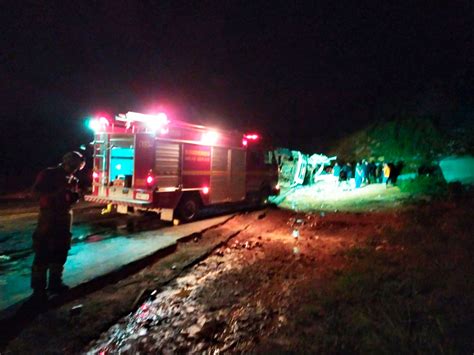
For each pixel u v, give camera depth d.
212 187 11.22
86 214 11.23
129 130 9.27
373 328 3.93
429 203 12.51
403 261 6.27
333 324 4.11
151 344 3.79
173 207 9.66
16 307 4.26
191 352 3.64
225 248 7.97
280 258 7.16
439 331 3.73
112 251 6.94
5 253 6.77
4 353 3.48
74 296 4.91
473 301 4.29
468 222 8.34
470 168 16.14
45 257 4.55
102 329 4.04
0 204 13.54
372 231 9.44
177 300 4.99
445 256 6.18
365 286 5.18
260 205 14.41
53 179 4.63
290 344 3.74
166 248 7.33
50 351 3.56
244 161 12.98
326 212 13.40
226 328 4.16
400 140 26.41
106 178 9.72
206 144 10.83
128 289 5.32
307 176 28.08
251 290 5.38
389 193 17.73
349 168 23.64
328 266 6.48
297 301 4.88
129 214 10.50
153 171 9.01
